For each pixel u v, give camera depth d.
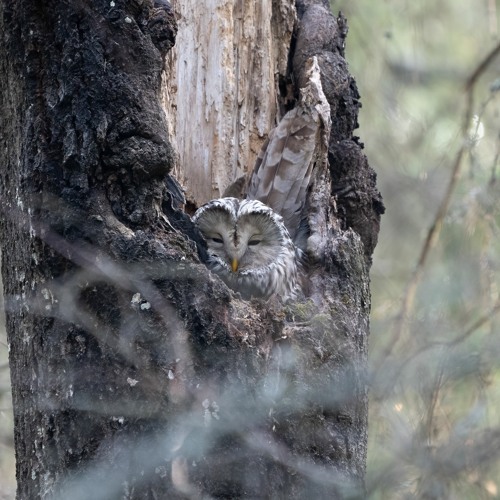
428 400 8.30
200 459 7.63
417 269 11.78
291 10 11.52
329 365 8.63
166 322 7.77
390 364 8.27
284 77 11.58
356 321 9.38
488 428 8.32
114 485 7.59
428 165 14.06
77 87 7.91
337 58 11.36
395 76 15.05
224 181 11.41
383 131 14.59
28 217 8.02
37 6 7.94
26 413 8.20
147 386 7.70
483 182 12.30
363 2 15.05
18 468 8.33
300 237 11.02
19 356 8.29
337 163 10.80
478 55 15.46
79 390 7.81
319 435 8.30
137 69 8.09
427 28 15.71
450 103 14.85
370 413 8.82
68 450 7.84
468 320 9.62
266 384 8.02
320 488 8.11
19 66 8.02
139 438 7.65
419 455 7.95
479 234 11.77
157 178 8.19
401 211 13.98
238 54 11.39
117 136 7.96
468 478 8.29
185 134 11.30
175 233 8.27
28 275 8.11
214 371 7.80
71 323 7.90
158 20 8.32
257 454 7.80
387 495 8.03
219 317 7.95
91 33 7.94
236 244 11.03
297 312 8.94
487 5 16.02
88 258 7.83
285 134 11.05
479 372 8.30
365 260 10.77
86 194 7.91
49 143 7.97
